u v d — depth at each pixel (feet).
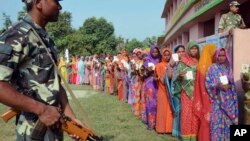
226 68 20.40
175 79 23.99
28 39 7.74
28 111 7.60
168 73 25.58
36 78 7.91
